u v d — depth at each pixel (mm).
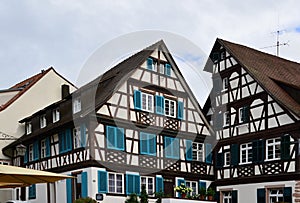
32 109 29844
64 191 22781
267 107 23312
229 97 25500
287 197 21766
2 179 8625
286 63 29250
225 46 25625
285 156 22078
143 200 20734
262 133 23422
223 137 25641
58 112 24766
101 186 21219
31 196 25344
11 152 28406
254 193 23453
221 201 25391
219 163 25812
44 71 31578
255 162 23594
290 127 22031
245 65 24469
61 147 23516
